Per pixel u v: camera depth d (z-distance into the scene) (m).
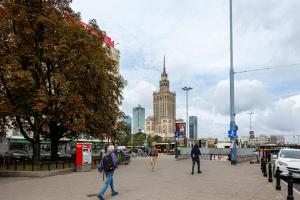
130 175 22.52
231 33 38.22
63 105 27.98
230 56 38.12
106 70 33.97
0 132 31.80
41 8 29.48
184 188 16.09
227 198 13.32
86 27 32.84
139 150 70.38
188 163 36.25
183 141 71.81
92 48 30.73
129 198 13.14
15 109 27.50
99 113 32.47
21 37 28.28
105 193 14.42
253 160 42.59
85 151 25.94
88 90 30.89
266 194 14.42
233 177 21.44
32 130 32.28
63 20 29.94
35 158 28.94
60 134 33.62
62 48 27.88
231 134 35.91
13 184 17.59
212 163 36.81
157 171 25.80
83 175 22.56
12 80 26.06
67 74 29.00
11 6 27.92
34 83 27.27
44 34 28.89
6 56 26.66
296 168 19.95
